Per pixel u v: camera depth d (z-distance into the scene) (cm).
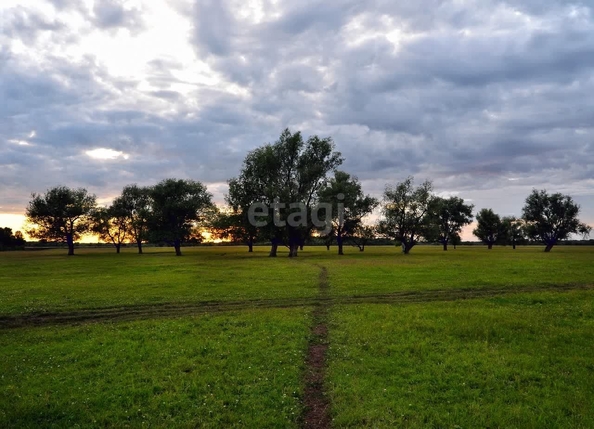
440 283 3012
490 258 6303
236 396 1056
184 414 968
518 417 922
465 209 12594
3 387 1134
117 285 3167
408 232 9619
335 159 7788
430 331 1650
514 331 1642
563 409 968
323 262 5678
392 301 2362
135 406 1006
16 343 1578
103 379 1185
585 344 1473
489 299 2356
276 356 1355
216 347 1460
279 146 7681
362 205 9506
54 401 1038
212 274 3959
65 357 1385
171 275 3925
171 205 9750
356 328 1700
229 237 10519
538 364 1266
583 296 2366
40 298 2569
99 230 11944
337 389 1081
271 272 4109
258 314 2005
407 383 1129
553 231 11200
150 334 1658
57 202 10881
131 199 12231
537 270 3900
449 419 920
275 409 984
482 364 1265
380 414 943
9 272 4612
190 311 2161
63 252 12750
